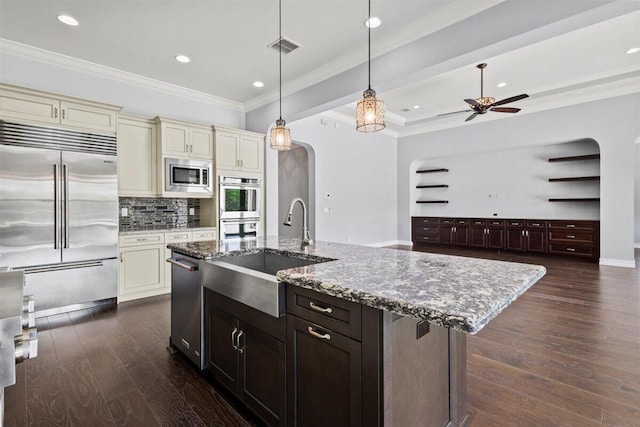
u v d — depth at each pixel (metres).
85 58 3.56
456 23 2.70
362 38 3.19
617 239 5.37
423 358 1.29
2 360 0.72
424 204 8.47
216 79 4.16
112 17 2.80
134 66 3.77
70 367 2.19
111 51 3.40
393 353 1.11
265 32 3.07
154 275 3.84
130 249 3.66
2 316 0.72
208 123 4.77
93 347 2.50
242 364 1.73
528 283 1.22
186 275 2.26
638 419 1.64
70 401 1.82
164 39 3.18
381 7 2.69
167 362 2.27
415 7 2.69
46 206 3.09
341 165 6.82
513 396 1.86
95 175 3.38
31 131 3.01
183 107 4.51
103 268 3.45
